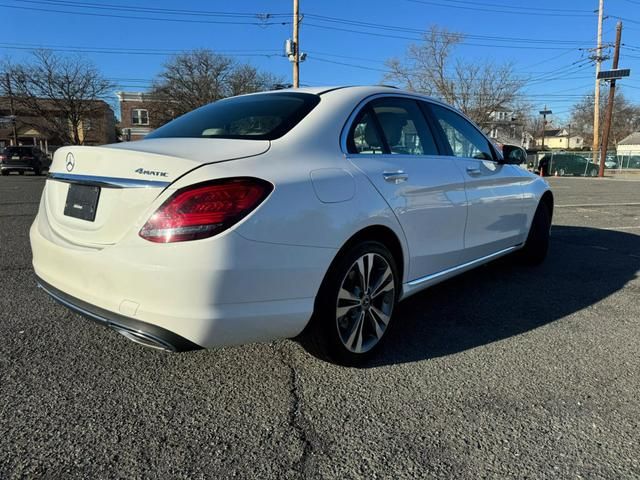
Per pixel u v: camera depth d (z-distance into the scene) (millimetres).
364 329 2818
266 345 3041
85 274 2252
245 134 2600
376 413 2322
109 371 2674
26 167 26031
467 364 2832
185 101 41906
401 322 3492
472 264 3787
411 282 3117
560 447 2080
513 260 5215
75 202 2457
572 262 5367
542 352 3012
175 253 2002
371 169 2754
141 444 2057
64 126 42688
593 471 1932
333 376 2666
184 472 1898
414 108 3428
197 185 2049
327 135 2682
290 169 2346
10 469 1882
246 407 2352
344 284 2590
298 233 2260
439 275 3377
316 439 2119
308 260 2311
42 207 2834
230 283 2062
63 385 2514
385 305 2898
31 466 1904
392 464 1963
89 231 2312
